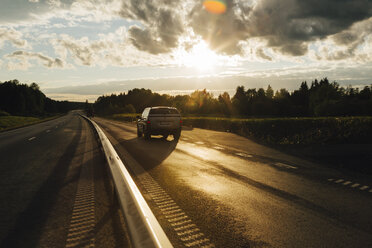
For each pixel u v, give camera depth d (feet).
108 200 14.11
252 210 12.69
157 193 15.44
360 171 21.40
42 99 622.54
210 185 17.21
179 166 23.50
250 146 37.63
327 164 24.36
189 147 36.73
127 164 24.39
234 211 12.56
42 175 20.21
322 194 15.33
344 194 15.33
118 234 10.01
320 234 10.09
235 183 17.72
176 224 11.05
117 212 12.33
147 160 26.50
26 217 11.79
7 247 9.07
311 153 30.53
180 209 12.82
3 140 49.37
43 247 9.07
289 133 43.24
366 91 284.41
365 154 28.91
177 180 18.52
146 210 7.37
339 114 176.45
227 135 55.72
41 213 12.26
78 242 9.38
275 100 423.23
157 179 18.79
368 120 38.22
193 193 15.46
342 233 10.20
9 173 21.03
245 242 9.46
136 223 6.84
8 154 31.37
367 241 9.55
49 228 10.59
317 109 191.21
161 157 28.35
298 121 42.60
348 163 24.59
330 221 11.37
